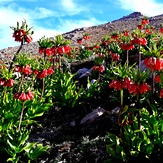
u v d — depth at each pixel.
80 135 2.71
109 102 3.22
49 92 3.46
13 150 2.20
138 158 1.86
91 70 4.70
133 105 2.86
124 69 1.77
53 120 3.08
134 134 1.93
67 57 6.27
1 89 3.54
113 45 4.95
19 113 2.87
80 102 3.29
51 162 2.30
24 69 2.71
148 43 4.89
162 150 1.83
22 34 2.91
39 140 2.65
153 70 2.03
